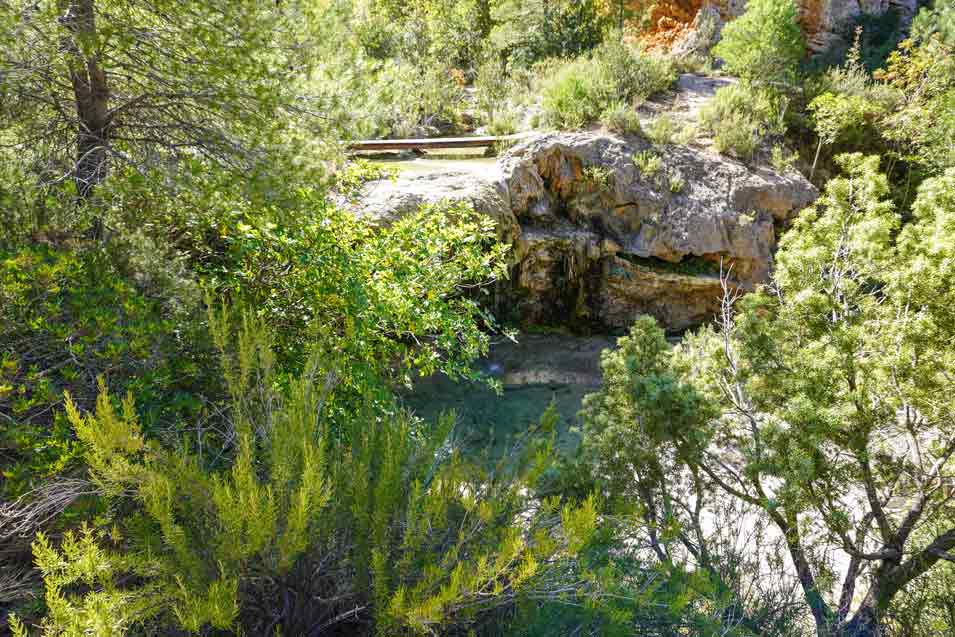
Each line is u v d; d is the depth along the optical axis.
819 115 14.89
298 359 4.86
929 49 16.36
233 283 4.98
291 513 2.21
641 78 16.50
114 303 3.48
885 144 15.95
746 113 15.18
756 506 4.61
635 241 12.77
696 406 4.15
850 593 4.34
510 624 2.60
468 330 6.23
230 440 3.05
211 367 3.64
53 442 2.86
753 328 4.38
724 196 13.23
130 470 2.33
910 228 4.18
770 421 4.00
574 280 12.55
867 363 4.11
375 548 2.42
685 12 23.16
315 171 4.81
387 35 17.77
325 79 4.96
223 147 4.82
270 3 4.52
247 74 4.39
